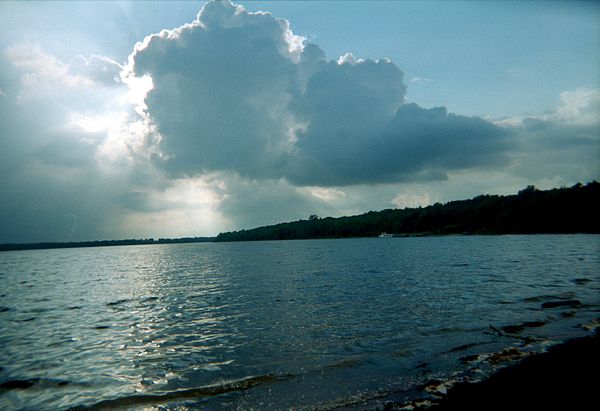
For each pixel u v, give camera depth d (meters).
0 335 20.48
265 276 45.66
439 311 21.61
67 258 137.62
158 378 13.55
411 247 101.00
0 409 11.62
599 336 15.44
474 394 11.01
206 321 22.09
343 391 11.71
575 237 114.19
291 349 15.98
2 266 92.69
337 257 75.19
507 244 91.12
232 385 12.60
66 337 19.72
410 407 10.48
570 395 10.73
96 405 11.62
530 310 20.84
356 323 19.75
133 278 50.59
